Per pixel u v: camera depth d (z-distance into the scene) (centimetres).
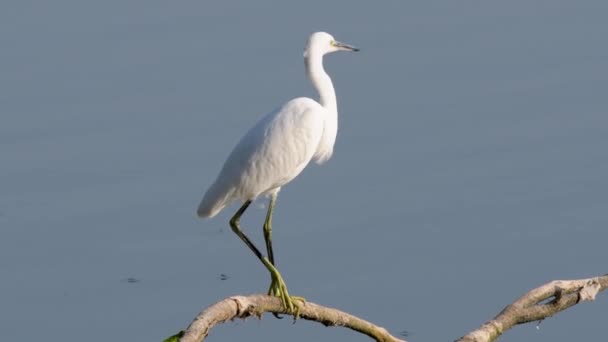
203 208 1295
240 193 1272
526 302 1151
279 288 1152
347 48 1370
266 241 1291
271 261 1277
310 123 1279
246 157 1263
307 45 1349
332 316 1127
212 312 1002
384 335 1145
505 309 1151
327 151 1351
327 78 1349
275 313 1127
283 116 1279
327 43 1357
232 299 1036
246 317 1075
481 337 1110
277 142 1262
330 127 1334
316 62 1347
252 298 1067
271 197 1305
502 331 1138
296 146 1270
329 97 1343
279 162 1265
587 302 1677
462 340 1105
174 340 970
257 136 1272
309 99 1310
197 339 962
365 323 1137
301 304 1114
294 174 1288
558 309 1170
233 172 1268
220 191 1277
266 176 1265
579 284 1174
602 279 1188
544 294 1157
